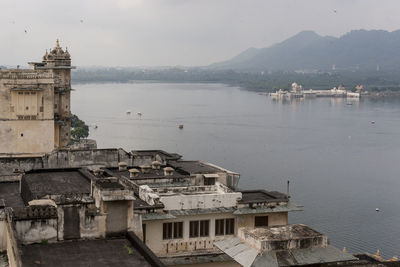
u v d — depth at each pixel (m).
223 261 56.19
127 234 47.56
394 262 48.97
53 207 45.81
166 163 81.38
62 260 42.38
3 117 94.81
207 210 57.16
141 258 43.50
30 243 45.25
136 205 56.16
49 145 97.81
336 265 46.66
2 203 55.00
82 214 46.44
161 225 55.28
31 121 96.31
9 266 43.88
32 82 95.62
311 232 46.91
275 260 43.38
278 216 59.44
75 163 78.88
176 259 55.28
